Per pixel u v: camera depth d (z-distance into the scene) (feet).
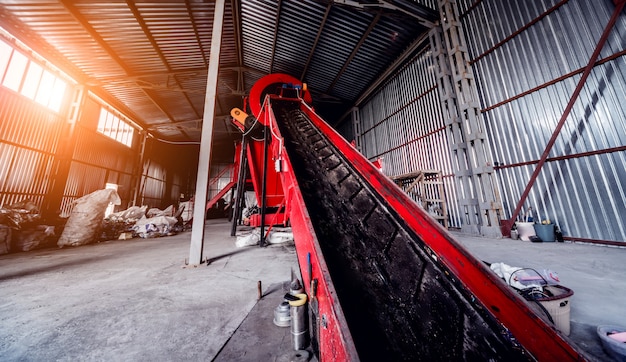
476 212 20.80
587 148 15.03
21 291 8.40
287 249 15.30
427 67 27.81
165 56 30.01
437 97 26.30
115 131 39.96
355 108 42.39
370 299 4.49
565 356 3.06
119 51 27.78
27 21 22.13
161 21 24.95
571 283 8.07
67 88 29.96
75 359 4.62
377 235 6.16
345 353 2.83
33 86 25.75
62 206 29.78
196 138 57.21
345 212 7.13
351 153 9.49
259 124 19.84
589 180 14.87
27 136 25.29
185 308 6.93
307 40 29.99
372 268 5.19
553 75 16.79
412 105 30.01
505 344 3.62
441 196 23.52
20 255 15.33
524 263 10.52
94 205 20.13
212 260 12.75
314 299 4.28
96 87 33.09
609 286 7.69
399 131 32.22
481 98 21.56
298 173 9.04
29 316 6.48
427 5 26.20
